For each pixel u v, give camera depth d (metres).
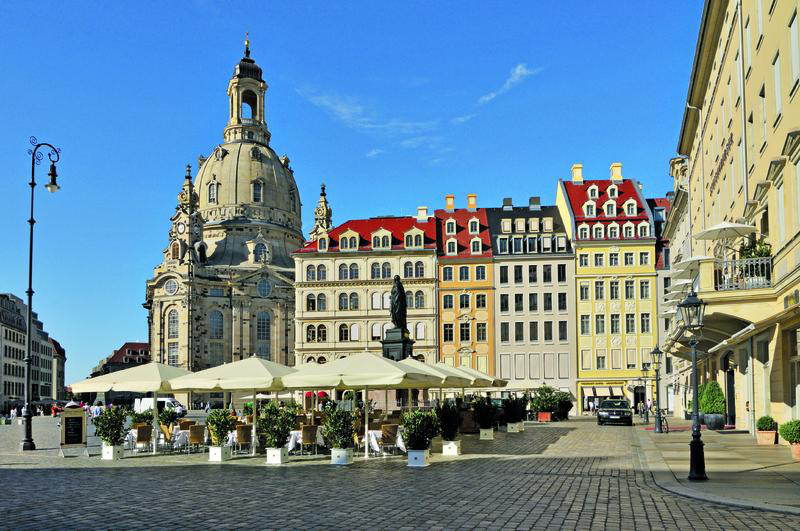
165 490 22.81
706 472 25.05
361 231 113.25
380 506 19.34
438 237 110.19
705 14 46.22
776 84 32.09
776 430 34.72
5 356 174.25
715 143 50.25
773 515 17.47
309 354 109.69
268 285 169.12
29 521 17.48
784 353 33.62
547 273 105.06
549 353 103.81
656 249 104.38
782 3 30.39
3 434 63.06
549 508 18.91
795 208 29.36
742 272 35.25
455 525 16.67
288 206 187.50
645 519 17.25
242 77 192.00
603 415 64.25
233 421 38.97
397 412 46.09
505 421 57.28
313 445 35.81
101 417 34.72
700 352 52.38
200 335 162.38
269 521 17.28
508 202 114.50
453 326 106.50
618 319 103.19
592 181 110.69
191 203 168.50
